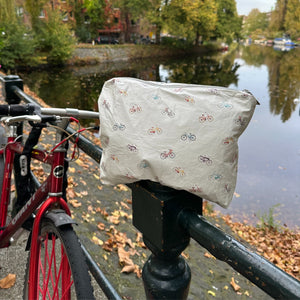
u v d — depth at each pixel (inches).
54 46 1156.5
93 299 37.7
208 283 144.2
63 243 42.9
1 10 962.7
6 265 88.3
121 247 133.5
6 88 97.2
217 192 32.3
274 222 267.7
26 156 54.2
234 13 2502.5
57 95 733.3
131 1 1694.1
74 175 192.7
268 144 463.5
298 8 3671.3
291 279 23.5
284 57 2036.2
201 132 32.6
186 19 1763.0
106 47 1503.4
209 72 1280.8
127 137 35.2
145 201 36.5
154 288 36.1
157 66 1409.9
